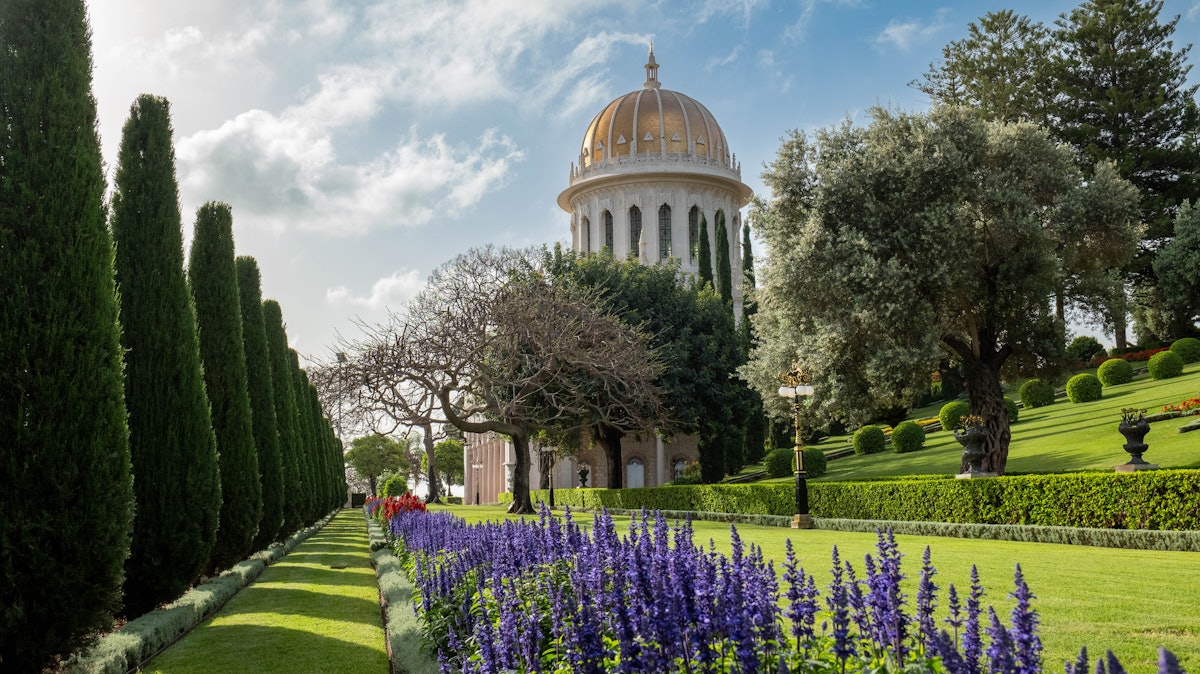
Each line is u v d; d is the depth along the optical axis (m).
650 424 36.38
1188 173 44.34
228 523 13.95
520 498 35.09
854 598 4.83
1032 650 3.68
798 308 25.11
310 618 11.00
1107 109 44.81
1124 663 6.21
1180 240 41.03
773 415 27.53
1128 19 45.28
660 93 68.56
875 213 24.12
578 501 44.19
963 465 23.06
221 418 14.31
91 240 8.12
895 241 23.78
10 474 7.24
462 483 110.56
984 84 46.19
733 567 4.96
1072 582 10.09
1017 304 23.75
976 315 25.06
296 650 8.98
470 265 30.55
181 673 8.03
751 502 26.80
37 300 7.65
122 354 8.40
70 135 8.20
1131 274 45.12
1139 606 8.41
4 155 7.88
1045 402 39.91
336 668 8.12
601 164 66.06
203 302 14.70
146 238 11.46
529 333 30.39
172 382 11.16
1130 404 32.38
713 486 29.16
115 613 9.99
